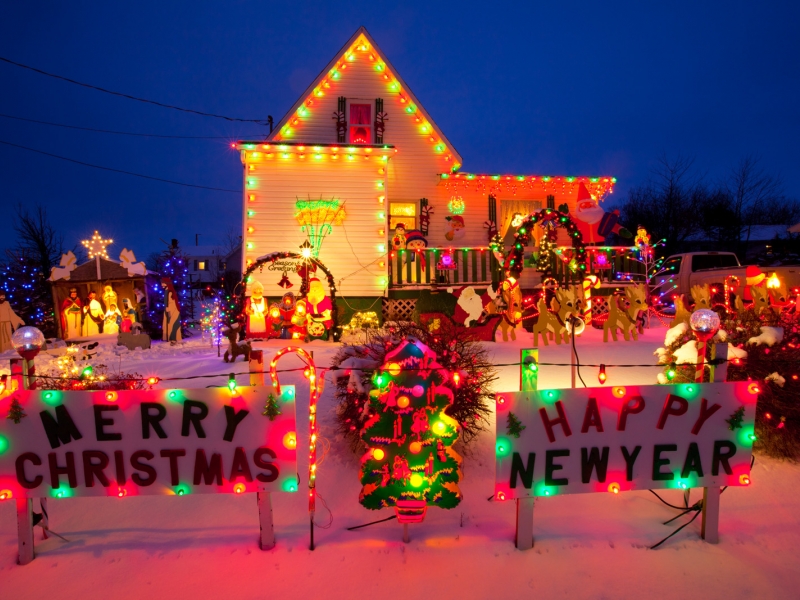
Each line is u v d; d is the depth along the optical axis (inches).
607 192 684.7
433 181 664.4
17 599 120.9
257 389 134.6
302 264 478.3
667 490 169.5
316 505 159.5
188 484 134.9
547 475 136.9
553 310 415.2
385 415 140.3
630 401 139.2
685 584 125.9
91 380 200.2
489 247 564.1
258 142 538.3
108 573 129.3
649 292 641.6
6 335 481.1
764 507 159.9
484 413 221.8
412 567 130.5
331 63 643.5
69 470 133.3
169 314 507.8
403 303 565.6
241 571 129.3
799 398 187.0
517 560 133.6
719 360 142.9
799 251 1176.2
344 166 562.9
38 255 995.9
